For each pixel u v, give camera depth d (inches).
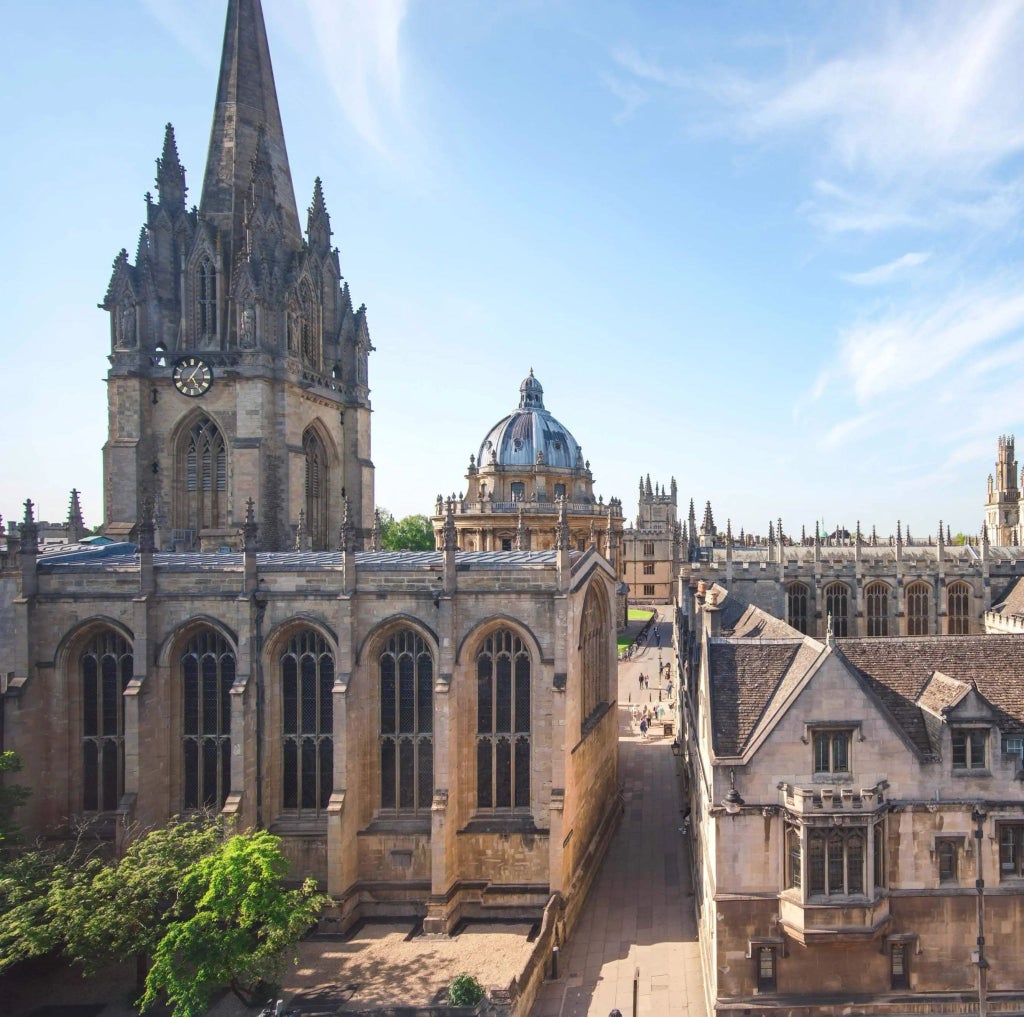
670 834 2367.1
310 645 1846.7
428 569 1807.3
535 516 5088.6
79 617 1811.0
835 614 3941.9
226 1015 1419.8
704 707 1583.4
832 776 1393.9
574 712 1905.8
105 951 1391.5
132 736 1737.2
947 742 1390.3
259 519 2512.3
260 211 2610.7
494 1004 1337.4
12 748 1737.2
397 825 1817.2
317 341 2925.7
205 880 1391.5
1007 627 3368.6
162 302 2620.6
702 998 1504.7
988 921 1385.3
